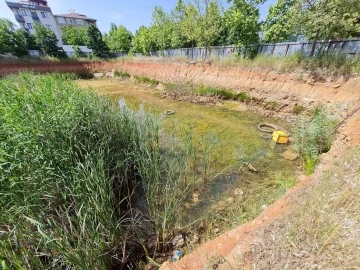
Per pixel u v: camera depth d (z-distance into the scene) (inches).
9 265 56.2
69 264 65.6
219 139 196.7
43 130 88.5
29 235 63.4
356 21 224.2
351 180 68.9
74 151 101.9
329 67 233.8
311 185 85.2
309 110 226.4
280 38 360.5
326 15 216.4
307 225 54.9
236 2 363.3
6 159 80.6
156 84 442.6
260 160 159.9
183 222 105.9
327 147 146.3
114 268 80.2
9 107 93.9
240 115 266.2
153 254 89.2
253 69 305.7
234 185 132.3
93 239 70.7
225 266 55.9
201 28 407.5
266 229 63.6
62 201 84.8
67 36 1155.9
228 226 101.0
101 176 90.2
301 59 266.5
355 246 45.6
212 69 361.4
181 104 324.5
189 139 147.7
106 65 679.7
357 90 191.0
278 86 269.6
